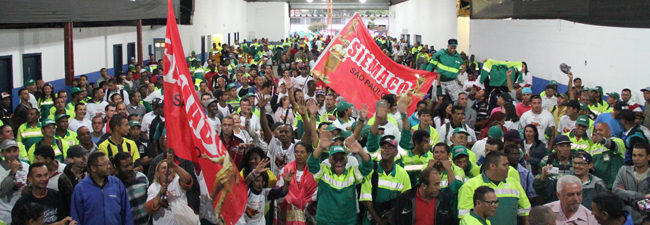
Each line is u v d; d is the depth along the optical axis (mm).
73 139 8492
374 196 6316
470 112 12078
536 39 17781
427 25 36344
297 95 10781
